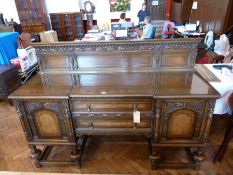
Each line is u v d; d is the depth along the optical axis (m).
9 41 3.41
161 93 1.42
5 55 3.21
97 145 2.07
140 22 5.32
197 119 1.49
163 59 1.76
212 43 3.22
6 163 1.88
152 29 3.69
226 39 3.04
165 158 1.86
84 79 1.72
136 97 1.43
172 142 1.60
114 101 1.48
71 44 1.71
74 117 1.57
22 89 1.58
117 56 1.78
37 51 1.77
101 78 1.72
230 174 1.68
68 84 1.64
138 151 1.98
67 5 6.48
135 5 6.71
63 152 1.98
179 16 5.94
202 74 1.91
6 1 6.15
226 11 3.37
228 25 3.49
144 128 1.59
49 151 1.96
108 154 1.96
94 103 1.50
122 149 2.01
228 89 1.75
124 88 1.53
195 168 1.71
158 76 1.72
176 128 1.54
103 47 1.73
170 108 1.45
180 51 1.72
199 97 1.38
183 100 1.41
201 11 4.36
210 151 1.92
